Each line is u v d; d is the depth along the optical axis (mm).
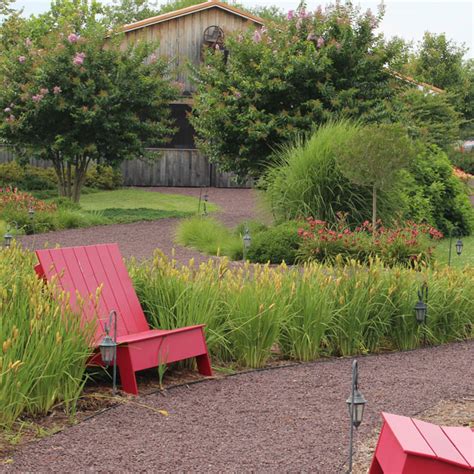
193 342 7305
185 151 33344
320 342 8633
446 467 4051
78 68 23859
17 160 25391
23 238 18344
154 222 21516
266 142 19812
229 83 20312
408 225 15484
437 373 7766
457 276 9844
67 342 6207
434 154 20625
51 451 5297
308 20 20828
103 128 24484
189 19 33031
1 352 5836
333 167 16031
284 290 8445
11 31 36844
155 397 6699
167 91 25156
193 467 5043
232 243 15719
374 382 7344
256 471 4988
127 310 7551
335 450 5410
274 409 6391
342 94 19422
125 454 5262
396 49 20344
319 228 14477
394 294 8977
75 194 25438
